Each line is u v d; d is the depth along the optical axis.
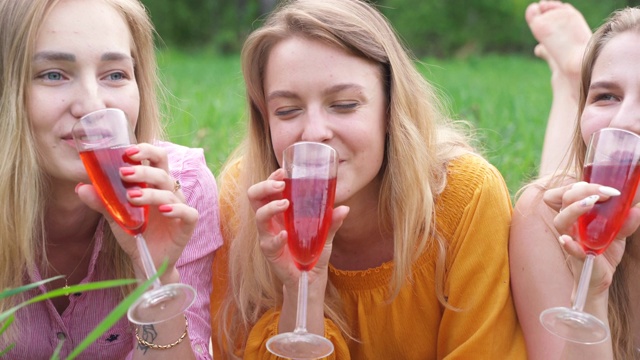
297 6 2.83
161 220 2.64
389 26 2.97
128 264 2.92
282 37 2.78
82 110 2.57
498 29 24.38
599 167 2.41
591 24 22.97
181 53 23.03
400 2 24.81
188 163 3.11
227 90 9.64
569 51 4.77
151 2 24.80
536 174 4.77
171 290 2.33
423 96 3.02
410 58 3.35
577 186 2.43
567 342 2.73
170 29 24.91
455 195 3.02
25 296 2.86
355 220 3.04
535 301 2.99
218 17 25.20
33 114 2.59
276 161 3.06
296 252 2.47
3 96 2.59
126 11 2.76
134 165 2.42
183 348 2.77
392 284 3.01
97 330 1.87
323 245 2.49
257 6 24.88
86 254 2.96
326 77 2.71
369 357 3.17
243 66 2.95
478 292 3.00
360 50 2.76
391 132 2.90
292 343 2.43
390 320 3.12
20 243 2.69
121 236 2.63
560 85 4.80
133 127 2.72
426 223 2.93
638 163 2.38
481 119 6.87
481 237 2.99
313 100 2.73
